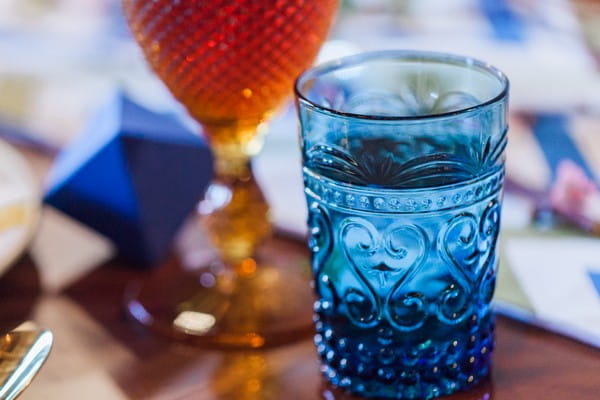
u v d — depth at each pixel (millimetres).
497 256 594
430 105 621
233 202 664
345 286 581
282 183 767
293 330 635
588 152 762
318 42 630
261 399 594
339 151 559
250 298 660
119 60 945
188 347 633
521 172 747
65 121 851
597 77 860
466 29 956
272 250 710
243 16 598
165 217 700
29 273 697
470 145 558
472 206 565
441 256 567
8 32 1018
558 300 639
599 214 698
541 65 882
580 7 988
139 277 693
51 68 939
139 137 689
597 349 608
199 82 620
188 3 596
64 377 614
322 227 582
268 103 635
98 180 690
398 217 562
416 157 554
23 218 688
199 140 727
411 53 615
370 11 1011
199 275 688
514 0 1014
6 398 559
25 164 750
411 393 582
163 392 602
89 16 1049
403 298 572
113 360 625
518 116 812
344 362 588
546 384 590
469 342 582
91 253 714
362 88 622
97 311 664
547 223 700
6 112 871
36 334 591
